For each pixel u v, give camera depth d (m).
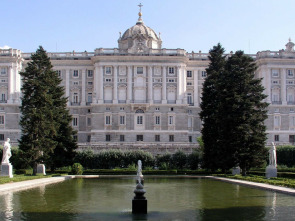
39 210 30.64
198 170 79.12
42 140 68.88
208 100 82.12
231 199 36.56
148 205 33.41
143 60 111.75
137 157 83.06
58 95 80.31
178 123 110.06
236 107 66.06
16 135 110.69
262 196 38.28
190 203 34.41
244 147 64.44
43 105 71.56
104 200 36.47
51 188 46.47
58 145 76.94
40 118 68.62
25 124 69.31
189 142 109.06
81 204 33.84
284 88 112.56
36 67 72.88
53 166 77.75
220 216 28.20
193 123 116.56
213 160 75.56
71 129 79.69
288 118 111.75
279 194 39.59
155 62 111.88
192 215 28.69
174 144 102.69
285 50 114.44
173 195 40.19
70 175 70.81
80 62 117.25
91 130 109.56
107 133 108.94
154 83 111.88
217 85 73.38
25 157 67.00
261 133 65.88
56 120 75.88
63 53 117.25
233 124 66.25
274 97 113.06
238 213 29.27
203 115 82.31
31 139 68.31
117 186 50.00
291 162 84.19
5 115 111.00
